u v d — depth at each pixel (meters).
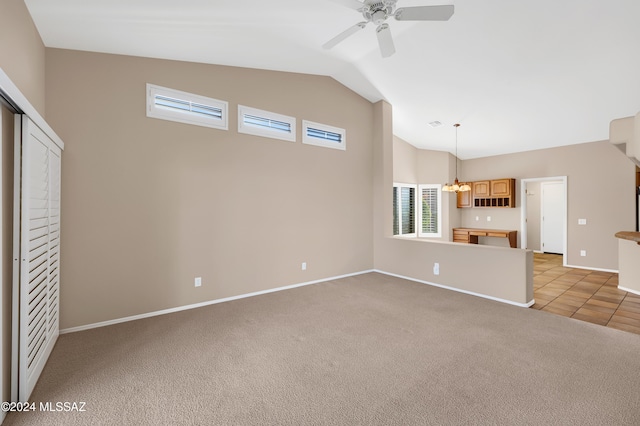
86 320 2.95
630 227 5.39
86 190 2.93
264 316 3.28
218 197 3.73
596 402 1.82
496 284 3.81
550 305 3.65
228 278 3.82
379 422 1.67
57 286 2.65
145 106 3.24
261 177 4.10
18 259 1.82
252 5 2.58
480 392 1.93
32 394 1.92
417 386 2.00
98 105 2.99
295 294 4.08
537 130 5.64
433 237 7.50
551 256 7.41
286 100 4.36
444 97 4.87
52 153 2.39
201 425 1.65
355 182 5.21
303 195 4.54
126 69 3.14
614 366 2.23
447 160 7.42
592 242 5.77
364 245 5.34
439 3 2.97
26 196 1.83
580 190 5.91
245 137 3.96
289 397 1.89
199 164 3.59
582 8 2.82
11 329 1.81
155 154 3.30
